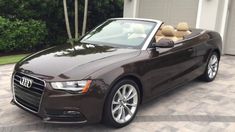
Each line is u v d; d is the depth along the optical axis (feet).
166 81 17.03
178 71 17.97
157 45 16.19
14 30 37.40
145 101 15.84
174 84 17.89
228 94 20.01
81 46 16.63
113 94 13.61
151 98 16.26
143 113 16.40
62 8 46.47
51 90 12.70
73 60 14.16
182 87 21.24
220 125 15.17
